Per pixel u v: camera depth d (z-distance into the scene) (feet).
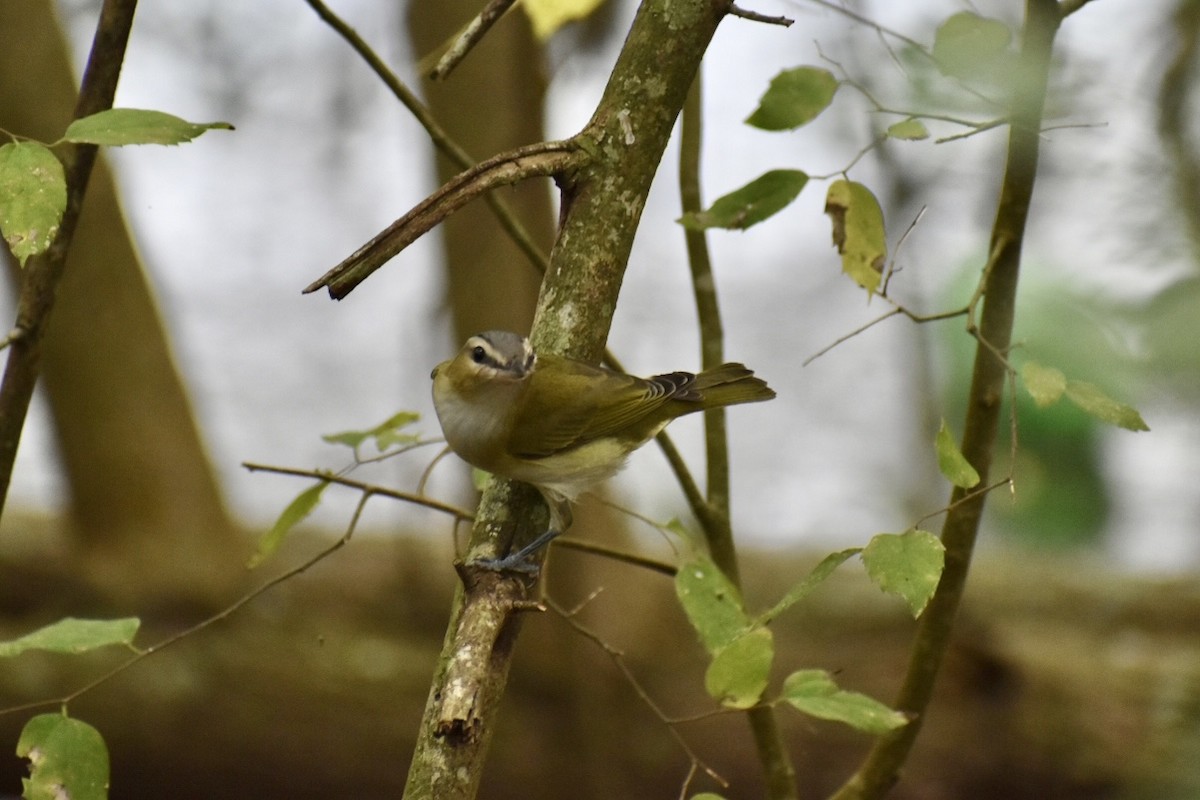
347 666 41.14
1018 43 17.90
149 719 39.01
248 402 57.36
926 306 39.96
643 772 39.50
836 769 38.37
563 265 15.75
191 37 54.19
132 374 43.37
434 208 14.03
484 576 14.69
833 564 13.51
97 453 42.86
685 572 17.34
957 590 18.03
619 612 41.09
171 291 61.11
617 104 15.83
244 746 39.60
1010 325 17.15
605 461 20.83
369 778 40.04
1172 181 19.11
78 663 39.27
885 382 60.08
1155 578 42.50
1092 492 23.68
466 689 13.39
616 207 15.72
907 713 18.40
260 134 58.23
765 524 53.42
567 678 39.88
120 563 43.21
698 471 52.31
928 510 52.80
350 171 59.62
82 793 15.30
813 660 41.98
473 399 19.69
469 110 39.55
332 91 55.93
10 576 42.75
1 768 39.50
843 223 16.69
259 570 44.86
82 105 17.54
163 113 14.62
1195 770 17.21
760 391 21.77
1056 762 37.40
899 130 15.87
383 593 44.73
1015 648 39.24
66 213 17.84
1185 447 37.86
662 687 40.75
